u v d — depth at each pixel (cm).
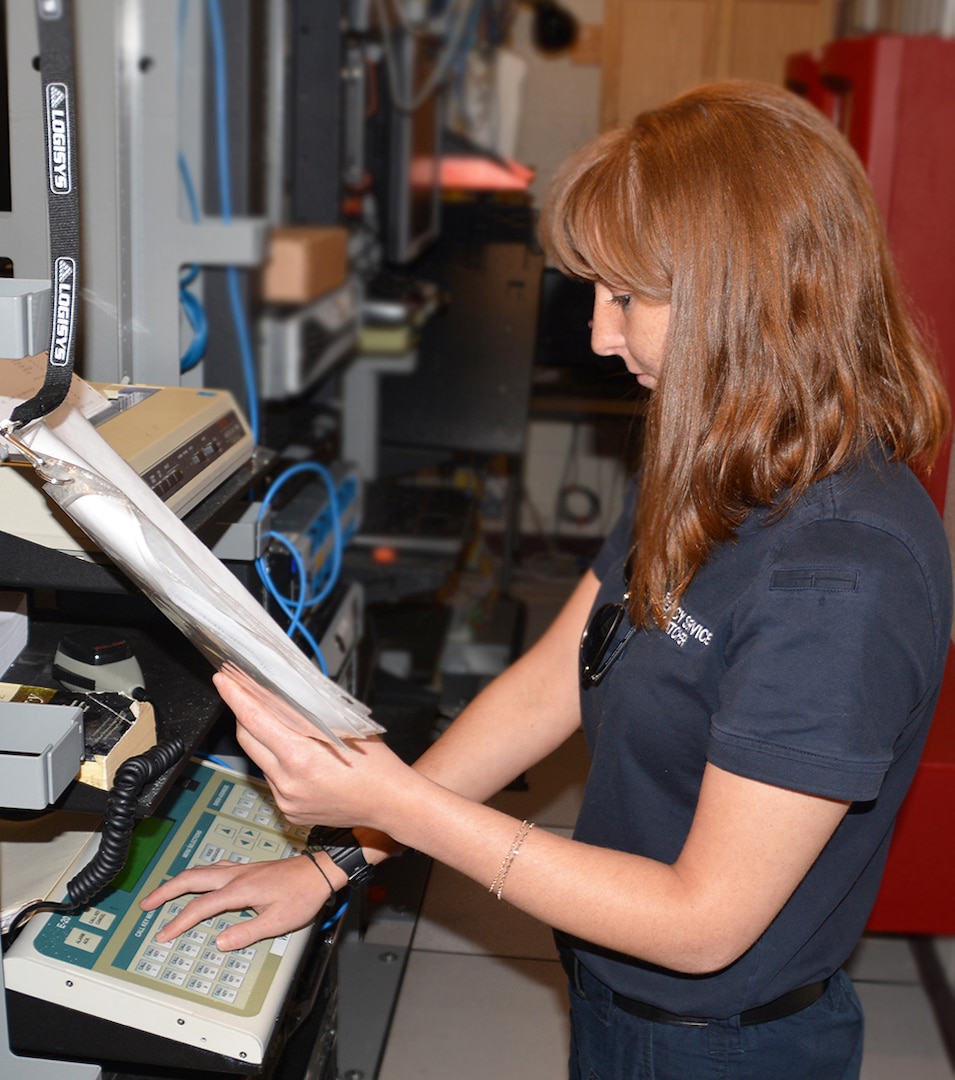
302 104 235
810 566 68
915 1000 156
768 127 73
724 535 75
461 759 101
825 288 71
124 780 74
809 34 348
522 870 72
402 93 264
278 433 236
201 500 92
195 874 88
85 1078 80
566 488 378
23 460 75
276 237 222
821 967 83
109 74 107
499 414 296
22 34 92
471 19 336
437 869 159
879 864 84
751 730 66
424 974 149
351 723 60
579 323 296
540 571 361
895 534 69
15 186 95
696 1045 83
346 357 280
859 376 72
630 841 84
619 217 74
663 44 351
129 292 117
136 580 66
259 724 73
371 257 284
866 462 73
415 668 260
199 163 171
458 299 293
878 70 162
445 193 341
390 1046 140
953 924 140
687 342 73
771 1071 84
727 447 73
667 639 78
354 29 246
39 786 64
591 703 89
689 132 74
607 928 70
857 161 75
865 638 66
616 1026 87
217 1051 78
